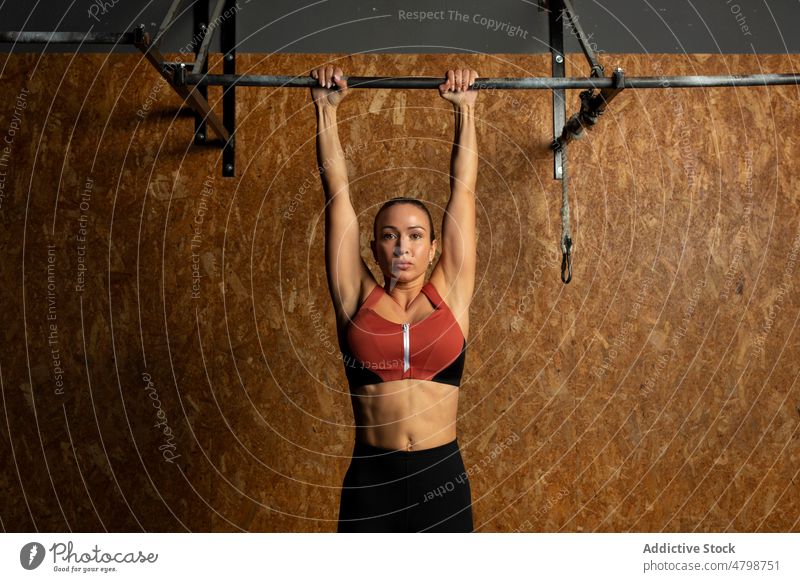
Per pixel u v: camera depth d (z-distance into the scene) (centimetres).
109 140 274
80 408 271
